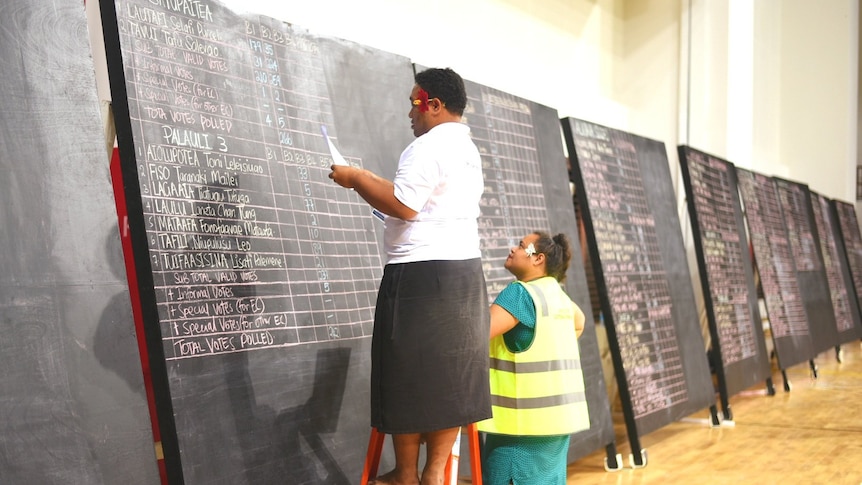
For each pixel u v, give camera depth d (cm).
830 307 1100
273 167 343
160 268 290
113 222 275
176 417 284
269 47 356
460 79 296
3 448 236
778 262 931
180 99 311
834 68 1464
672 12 882
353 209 379
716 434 647
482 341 288
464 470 418
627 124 886
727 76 880
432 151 278
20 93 256
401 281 278
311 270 349
